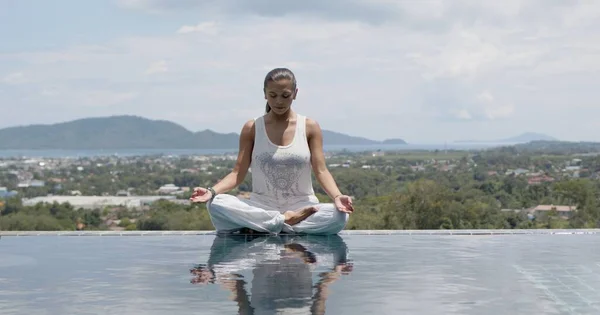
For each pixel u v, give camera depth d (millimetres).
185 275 3133
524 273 3193
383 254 3863
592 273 3217
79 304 2549
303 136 4895
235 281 2965
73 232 5129
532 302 2564
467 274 3164
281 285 2867
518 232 5129
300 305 2496
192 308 2461
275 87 4715
